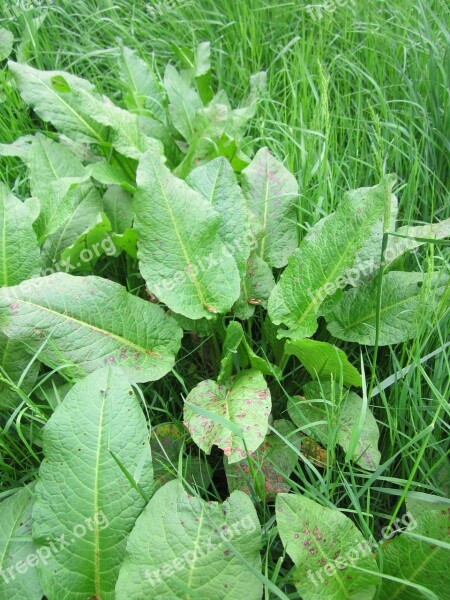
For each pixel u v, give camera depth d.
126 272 0.71
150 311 0.56
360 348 0.59
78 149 0.77
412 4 0.92
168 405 0.59
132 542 0.41
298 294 0.55
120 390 0.46
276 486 0.51
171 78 0.81
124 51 0.82
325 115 0.66
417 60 0.87
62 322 0.52
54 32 0.95
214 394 0.53
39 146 0.68
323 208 0.69
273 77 0.89
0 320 0.50
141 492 0.43
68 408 0.45
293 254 0.55
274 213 0.65
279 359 0.61
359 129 0.81
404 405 0.53
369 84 0.88
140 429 0.46
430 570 0.44
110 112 0.67
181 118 0.78
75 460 0.44
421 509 0.47
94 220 0.66
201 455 0.56
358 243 0.52
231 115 0.79
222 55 0.97
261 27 0.99
